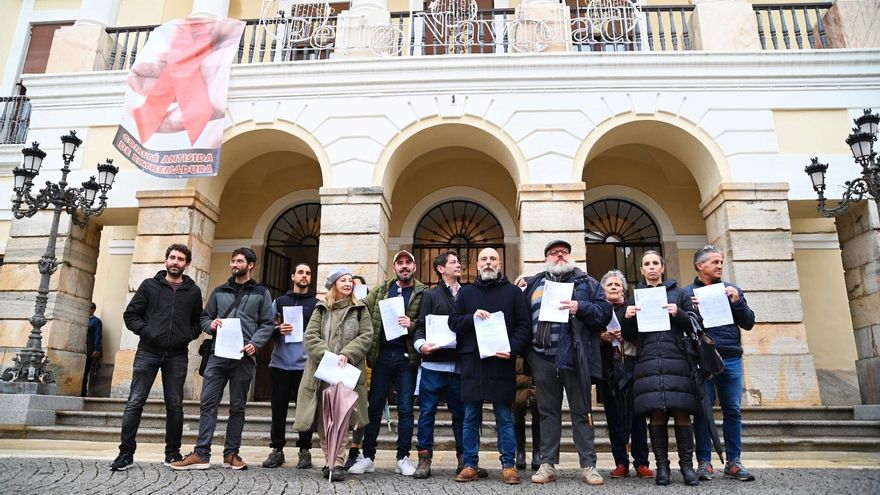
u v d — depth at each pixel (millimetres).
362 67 8891
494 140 8742
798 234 10383
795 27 9055
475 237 10938
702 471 4109
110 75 9328
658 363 3945
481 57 8773
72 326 9031
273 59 11398
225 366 4562
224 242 11000
